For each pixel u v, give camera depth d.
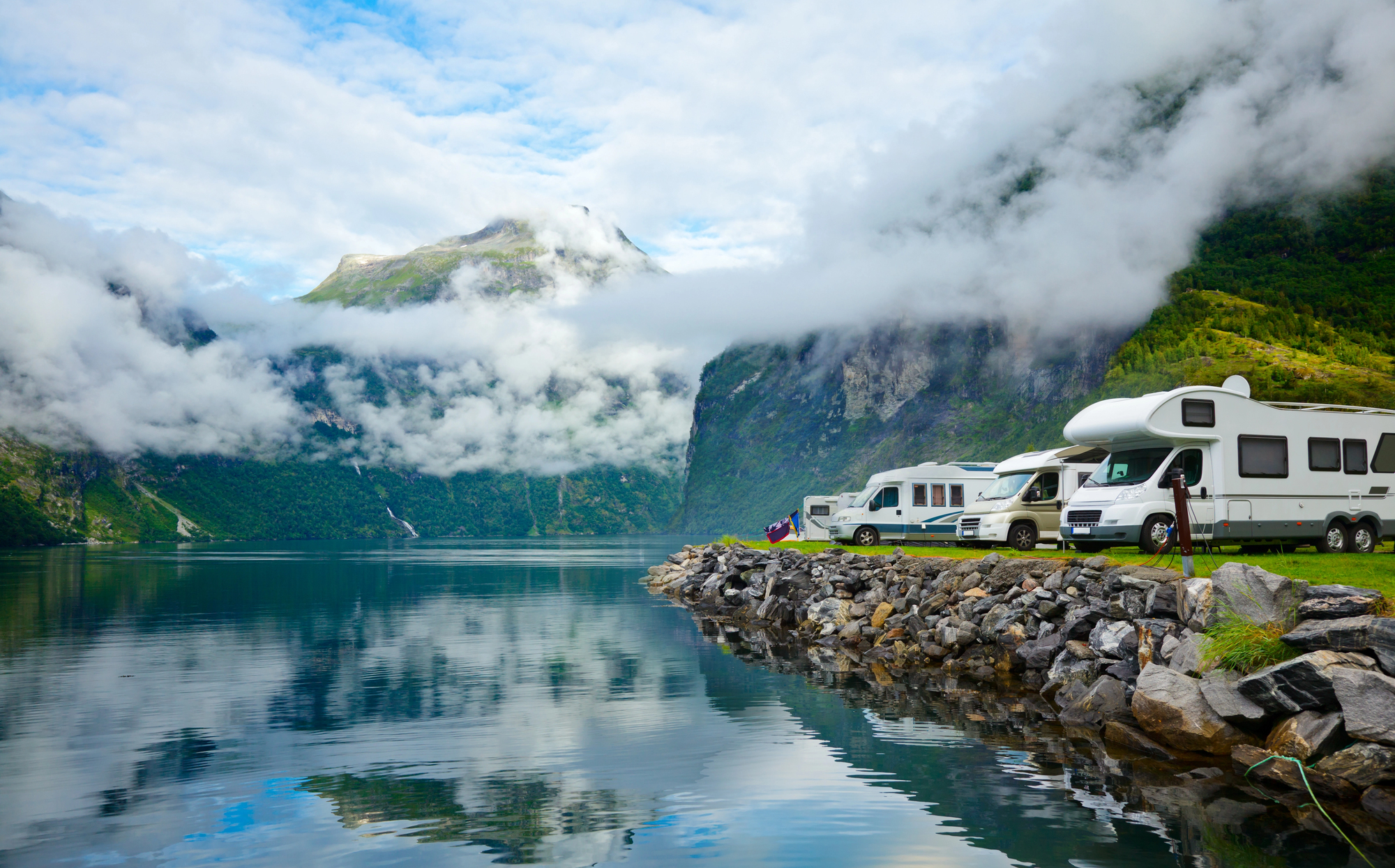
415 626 36.56
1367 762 11.58
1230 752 13.83
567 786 13.11
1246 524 24.44
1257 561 21.95
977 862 9.80
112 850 10.55
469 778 13.58
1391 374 193.88
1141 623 17.27
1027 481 34.09
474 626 36.44
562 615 41.16
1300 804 11.56
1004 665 22.08
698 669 24.27
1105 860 9.75
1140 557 25.05
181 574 83.44
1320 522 25.14
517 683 22.28
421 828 11.29
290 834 11.08
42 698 20.67
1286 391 182.62
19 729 17.34
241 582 70.12
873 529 45.00
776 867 9.80
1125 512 24.31
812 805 11.95
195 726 17.48
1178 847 10.08
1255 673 13.65
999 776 13.12
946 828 10.94
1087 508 25.48
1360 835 10.40
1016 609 22.62
